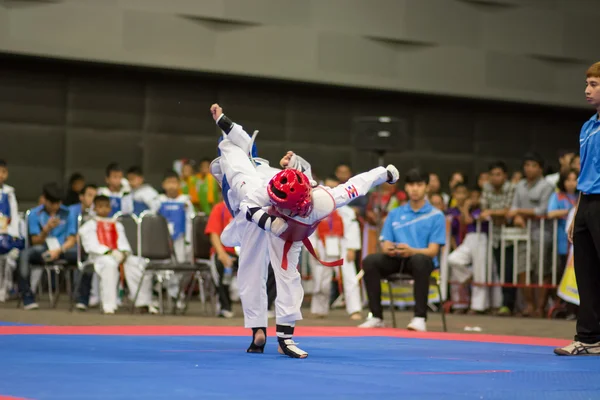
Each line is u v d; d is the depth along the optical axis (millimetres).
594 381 3750
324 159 15117
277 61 13984
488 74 15336
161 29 13273
